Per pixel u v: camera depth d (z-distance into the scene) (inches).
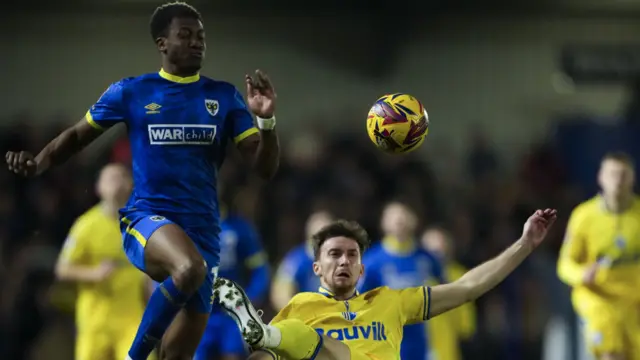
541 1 2672.2
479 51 2706.7
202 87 891.4
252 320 871.1
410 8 2677.2
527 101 2701.8
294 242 2176.4
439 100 2696.9
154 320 828.6
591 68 2613.2
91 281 1494.8
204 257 877.2
